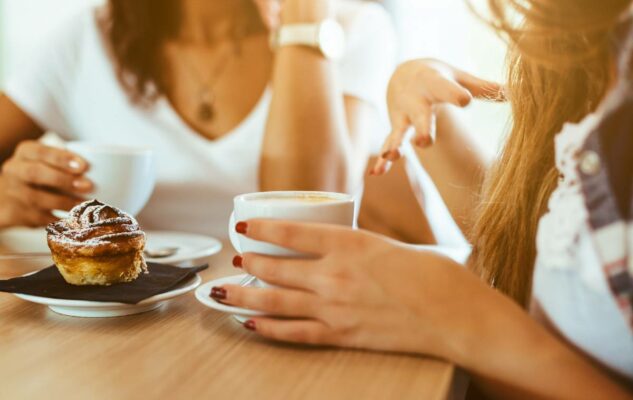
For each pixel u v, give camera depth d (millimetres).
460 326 565
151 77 1439
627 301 529
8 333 625
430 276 583
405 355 585
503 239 723
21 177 959
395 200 1476
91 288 687
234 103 1441
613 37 601
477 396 635
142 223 1401
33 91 1452
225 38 1440
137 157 918
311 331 593
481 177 940
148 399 510
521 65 719
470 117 1597
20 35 2088
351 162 1391
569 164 578
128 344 604
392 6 1629
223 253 929
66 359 573
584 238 551
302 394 521
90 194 924
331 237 590
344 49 1452
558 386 538
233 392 521
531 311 619
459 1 1632
